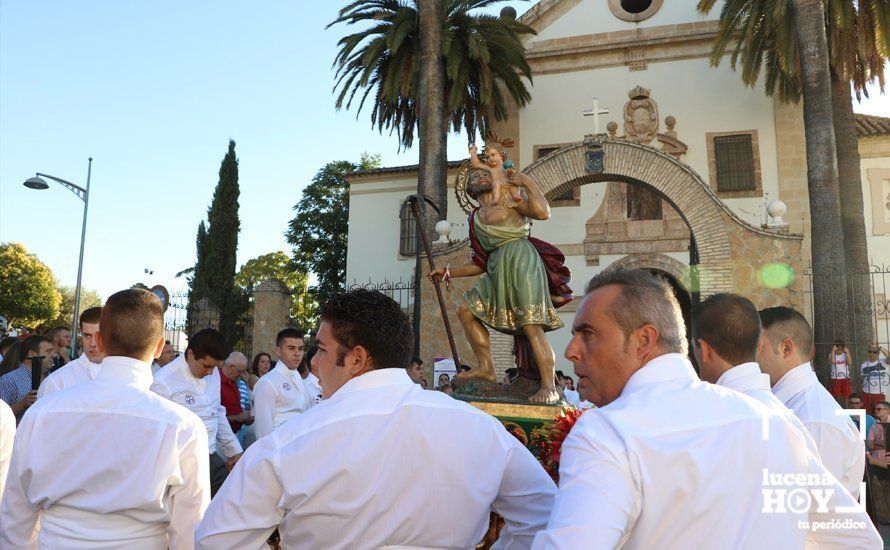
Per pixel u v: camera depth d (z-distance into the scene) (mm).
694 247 17797
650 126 22703
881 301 20500
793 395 3219
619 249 22875
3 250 41531
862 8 17391
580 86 23672
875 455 7582
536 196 4770
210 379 5840
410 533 2070
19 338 8164
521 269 4676
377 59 20312
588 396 2059
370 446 2070
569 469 1691
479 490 2168
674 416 1739
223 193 26812
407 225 25328
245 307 26234
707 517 1631
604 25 23766
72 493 2645
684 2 23172
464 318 4977
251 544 2100
